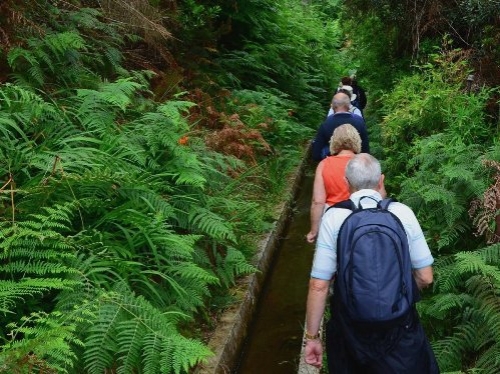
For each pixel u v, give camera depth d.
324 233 2.59
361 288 2.32
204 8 8.73
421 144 5.00
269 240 5.55
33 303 3.00
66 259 3.12
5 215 3.26
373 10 8.91
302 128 9.66
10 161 3.49
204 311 4.00
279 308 4.83
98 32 5.72
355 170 2.71
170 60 6.48
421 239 2.58
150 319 3.02
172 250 3.67
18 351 2.17
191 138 5.41
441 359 3.26
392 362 2.38
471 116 4.98
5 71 4.45
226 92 8.06
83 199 3.44
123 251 3.45
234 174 6.10
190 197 4.40
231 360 3.84
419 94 6.15
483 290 3.24
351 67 13.99
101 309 2.93
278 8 11.97
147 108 5.39
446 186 4.39
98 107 4.45
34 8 4.98
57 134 4.00
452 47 7.18
